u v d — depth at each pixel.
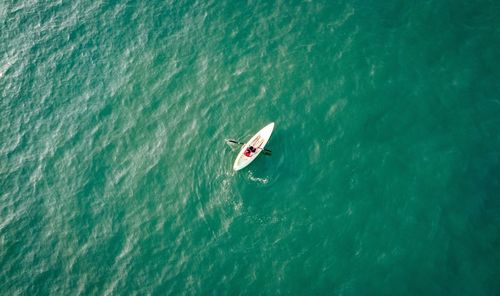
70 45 29.14
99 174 24.17
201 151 23.50
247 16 27.67
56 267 21.62
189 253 20.72
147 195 22.89
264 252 19.95
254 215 21.02
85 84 27.53
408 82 23.09
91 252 21.73
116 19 29.50
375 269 18.44
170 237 21.36
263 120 23.64
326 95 23.66
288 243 19.94
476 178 19.75
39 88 27.97
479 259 17.84
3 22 30.92
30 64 28.95
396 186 20.30
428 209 19.42
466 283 17.44
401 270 18.19
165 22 28.70
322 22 26.17
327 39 25.48
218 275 19.86
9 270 21.88
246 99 24.58
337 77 24.09
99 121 26.02
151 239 21.48
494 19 24.12
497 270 17.48
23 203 24.03
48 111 27.08
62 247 22.19
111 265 21.16
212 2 28.78
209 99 25.16
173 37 28.03
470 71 22.80
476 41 23.62
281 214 20.73
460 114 21.66
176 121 24.92
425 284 17.70
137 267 20.84
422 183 20.14
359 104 22.98
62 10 30.81
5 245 22.66
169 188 22.84
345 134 22.22
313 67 24.73
